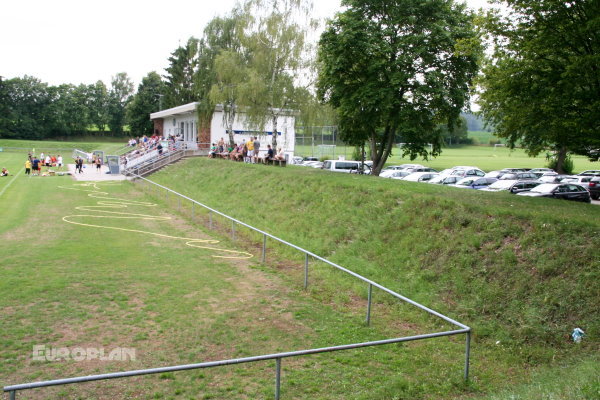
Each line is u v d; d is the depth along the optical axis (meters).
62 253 13.98
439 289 11.02
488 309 9.80
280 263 14.32
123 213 21.72
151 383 6.72
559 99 13.66
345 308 10.56
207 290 11.27
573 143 14.88
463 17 22.61
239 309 10.10
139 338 8.29
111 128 119.44
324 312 10.23
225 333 8.73
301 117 32.72
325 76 24.59
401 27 22.88
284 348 8.20
